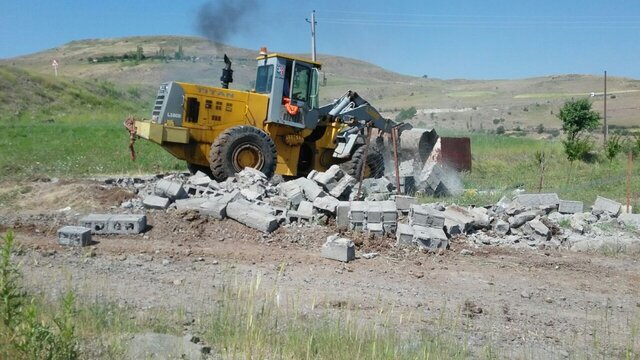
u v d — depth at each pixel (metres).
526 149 31.33
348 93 16.52
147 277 7.93
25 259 8.34
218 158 14.10
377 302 7.53
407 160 18.30
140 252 9.19
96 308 5.84
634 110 98.50
